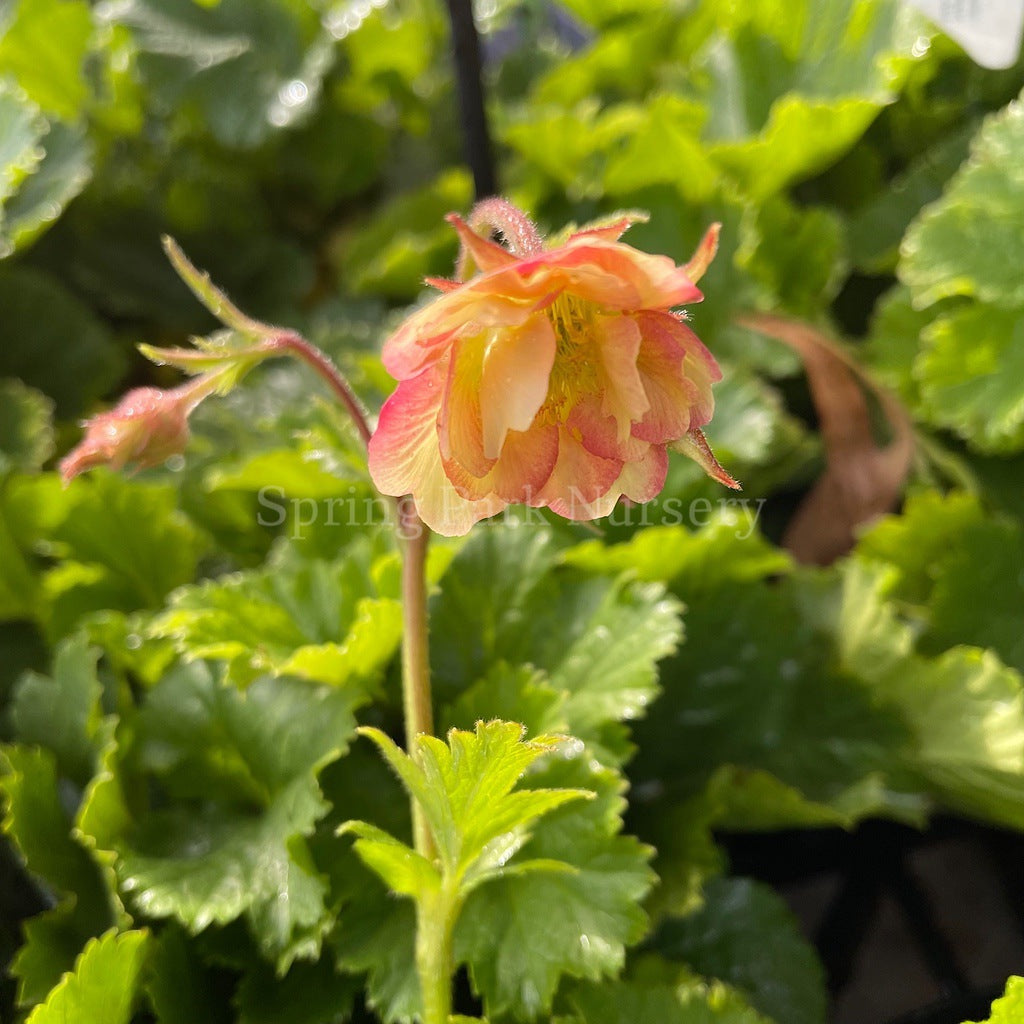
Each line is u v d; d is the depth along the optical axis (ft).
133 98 1.32
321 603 0.88
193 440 1.02
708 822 0.86
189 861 0.82
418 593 0.76
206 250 1.29
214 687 0.86
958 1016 0.85
